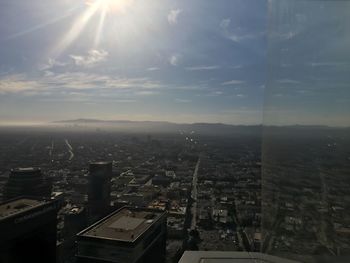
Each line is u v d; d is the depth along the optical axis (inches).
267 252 86.6
